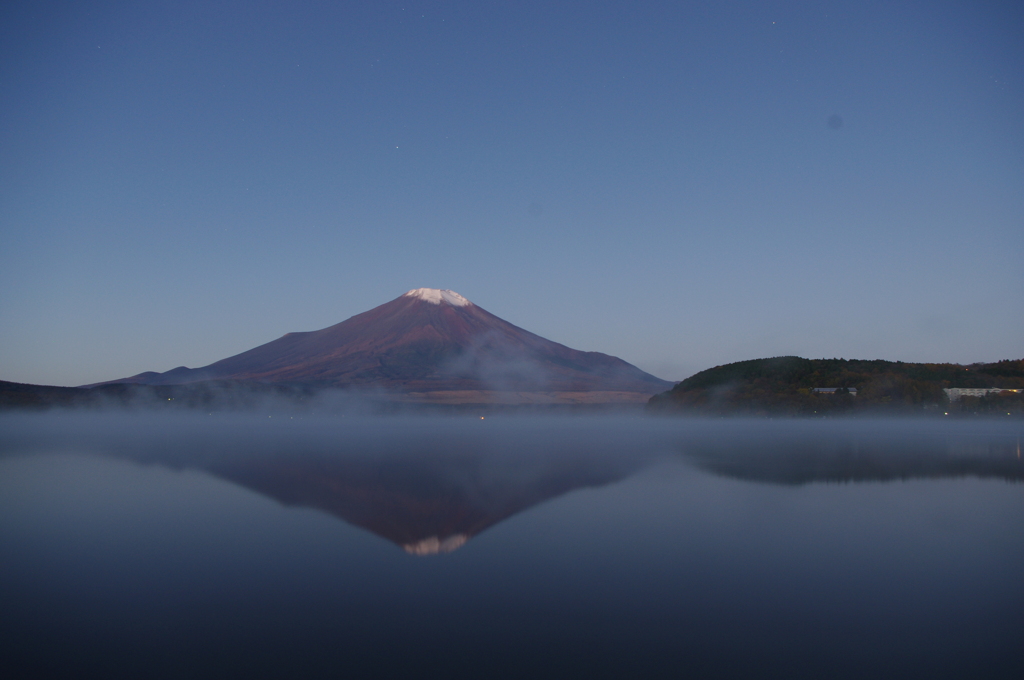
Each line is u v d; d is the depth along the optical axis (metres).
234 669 10.85
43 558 17.84
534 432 92.38
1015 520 22.92
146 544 19.52
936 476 35.59
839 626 12.73
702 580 15.67
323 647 11.75
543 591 14.86
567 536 20.47
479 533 20.89
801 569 16.62
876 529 21.38
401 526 22.11
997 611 13.57
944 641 12.06
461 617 13.20
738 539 19.98
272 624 12.85
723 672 10.75
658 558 17.69
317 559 17.72
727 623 12.90
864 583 15.41
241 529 21.67
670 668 10.89
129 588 15.13
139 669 10.87
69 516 24.08
